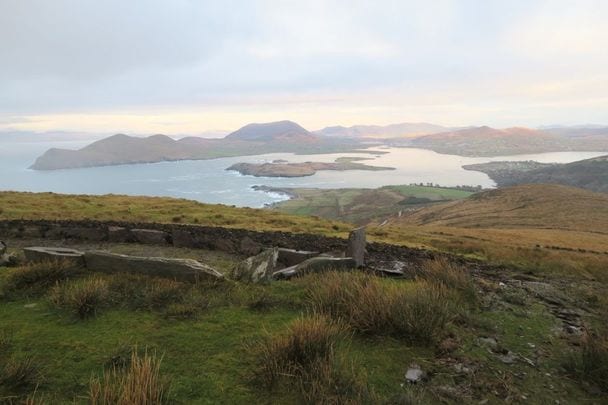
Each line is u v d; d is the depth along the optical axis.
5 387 4.50
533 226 124.31
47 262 9.34
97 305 7.06
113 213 30.48
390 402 4.47
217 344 5.79
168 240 16.44
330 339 5.56
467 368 5.45
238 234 17.72
